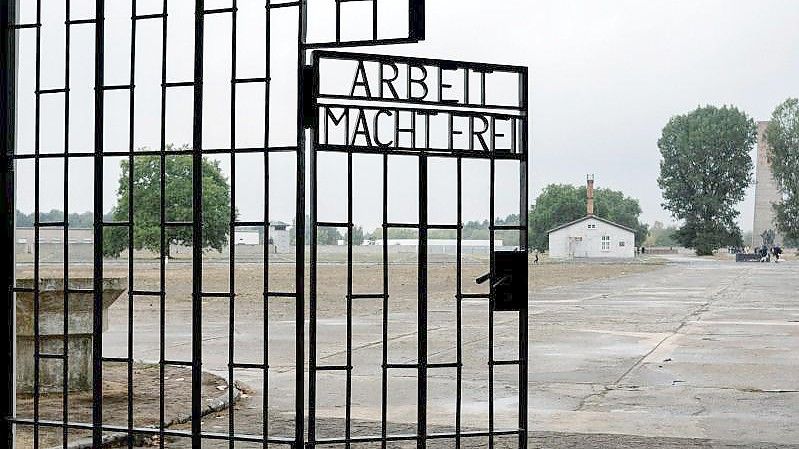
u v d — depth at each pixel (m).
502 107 6.30
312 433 5.91
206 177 40.88
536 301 30.95
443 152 6.15
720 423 9.42
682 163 131.88
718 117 131.88
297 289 5.80
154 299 29.00
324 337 17.98
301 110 5.81
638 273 59.34
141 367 13.14
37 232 6.36
